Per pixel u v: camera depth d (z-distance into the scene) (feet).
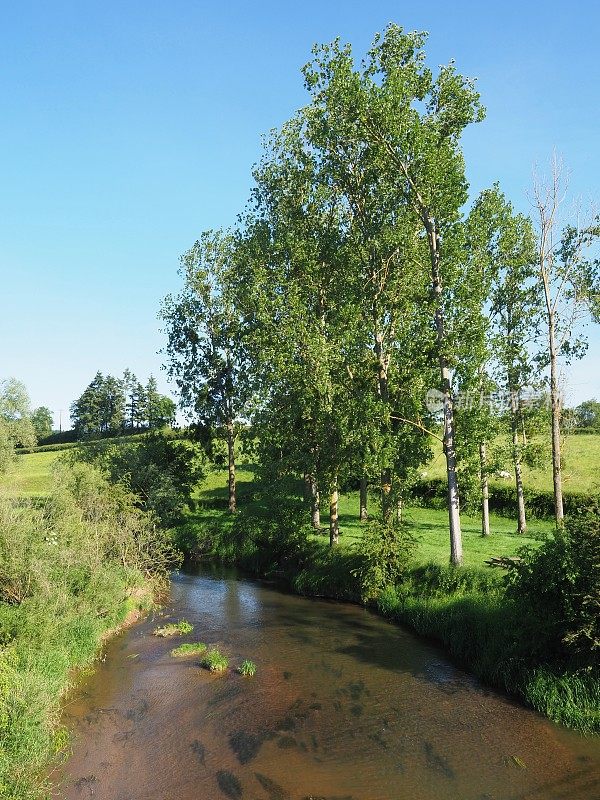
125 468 154.30
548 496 131.75
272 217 127.54
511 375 102.42
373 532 90.12
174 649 71.00
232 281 160.56
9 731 42.34
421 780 42.11
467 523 131.95
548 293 93.35
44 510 83.20
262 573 120.06
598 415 119.75
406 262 97.60
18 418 312.71
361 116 84.79
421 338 92.73
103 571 79.87
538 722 50.21
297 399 107.86
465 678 60.59
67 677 59.82
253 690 58.70
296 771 43.60
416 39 86.74
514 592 59.67
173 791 41.11
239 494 181.47
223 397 166.81
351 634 76.54
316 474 108.17
